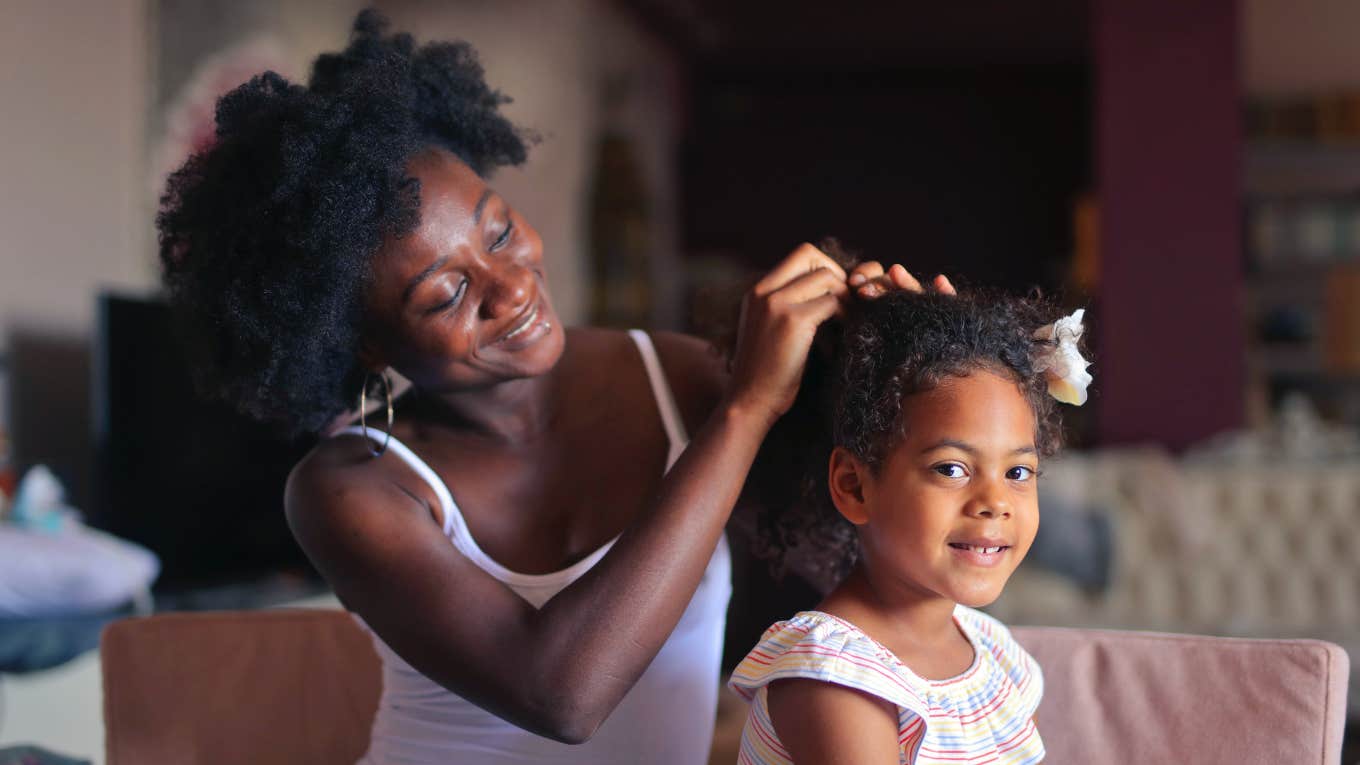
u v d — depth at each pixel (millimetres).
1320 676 1142
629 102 7055
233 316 1049
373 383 1139
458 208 1001
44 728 2195
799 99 9141
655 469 1155
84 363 3191
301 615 1392
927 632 993
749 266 9188
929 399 916
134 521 2801
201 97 3592
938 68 8953
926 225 9055
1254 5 5934
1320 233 6602
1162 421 4266
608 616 893
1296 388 6723
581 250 6141
